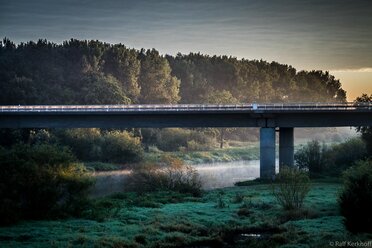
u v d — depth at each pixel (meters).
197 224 57.09
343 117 105.38
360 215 51.34
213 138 190.88
